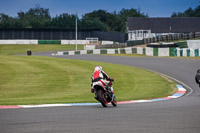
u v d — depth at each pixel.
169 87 66.56
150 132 22.58
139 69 98.88
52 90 65.94
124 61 128.25
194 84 69.56
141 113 31.53
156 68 100.31
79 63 112.56
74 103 44.31
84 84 72.56
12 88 68.00
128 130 23.23
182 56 135.50
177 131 22.86
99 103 44.44
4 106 38.31
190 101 43.62
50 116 29.72
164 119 27.72
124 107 37.81
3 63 107.69
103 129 23.59
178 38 191.88
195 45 153.88
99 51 196.25
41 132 22.59
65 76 82.81
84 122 26.45
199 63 105.31
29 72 87.94
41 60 122.94
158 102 43.81
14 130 23.25
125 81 76.25
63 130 23.25
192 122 26.14
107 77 40.00
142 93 58.88
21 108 36.06
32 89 67.00
